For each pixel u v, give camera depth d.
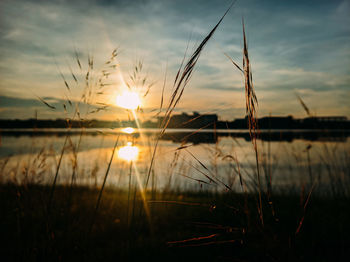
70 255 1.77
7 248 1.94
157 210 3.90
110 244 2.80
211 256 2.16
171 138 1.54
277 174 4.80
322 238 2.68
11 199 2.44
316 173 3.94
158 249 2.60
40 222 1.89
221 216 1.63
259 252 1.31
